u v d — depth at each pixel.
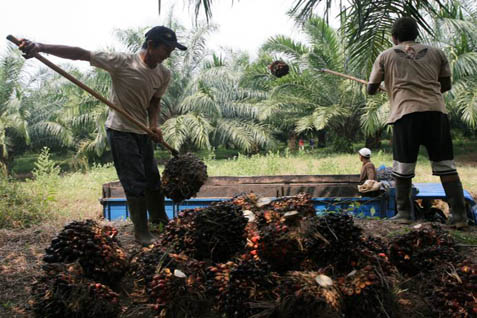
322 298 2.36
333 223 2.74
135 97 4.00
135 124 4.00
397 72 4.25
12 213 6.36
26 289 3.27
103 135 20.20
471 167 15.04
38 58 3.55
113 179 11.70
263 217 3.19
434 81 4.21
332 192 6.10
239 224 2.98
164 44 3.88
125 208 6.43
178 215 3.34
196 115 20.70
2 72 18.92
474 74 15.91
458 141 27.78
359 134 29.06
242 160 14.91
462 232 4.14
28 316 2.83
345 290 2.48
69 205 8.32
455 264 2.82
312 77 20.36
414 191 5.61
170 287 2.57
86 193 9.82
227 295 2.52
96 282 2.85
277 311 2.46
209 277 2.75
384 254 2.90
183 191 3.78
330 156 20.27
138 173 4.06
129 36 20.38
